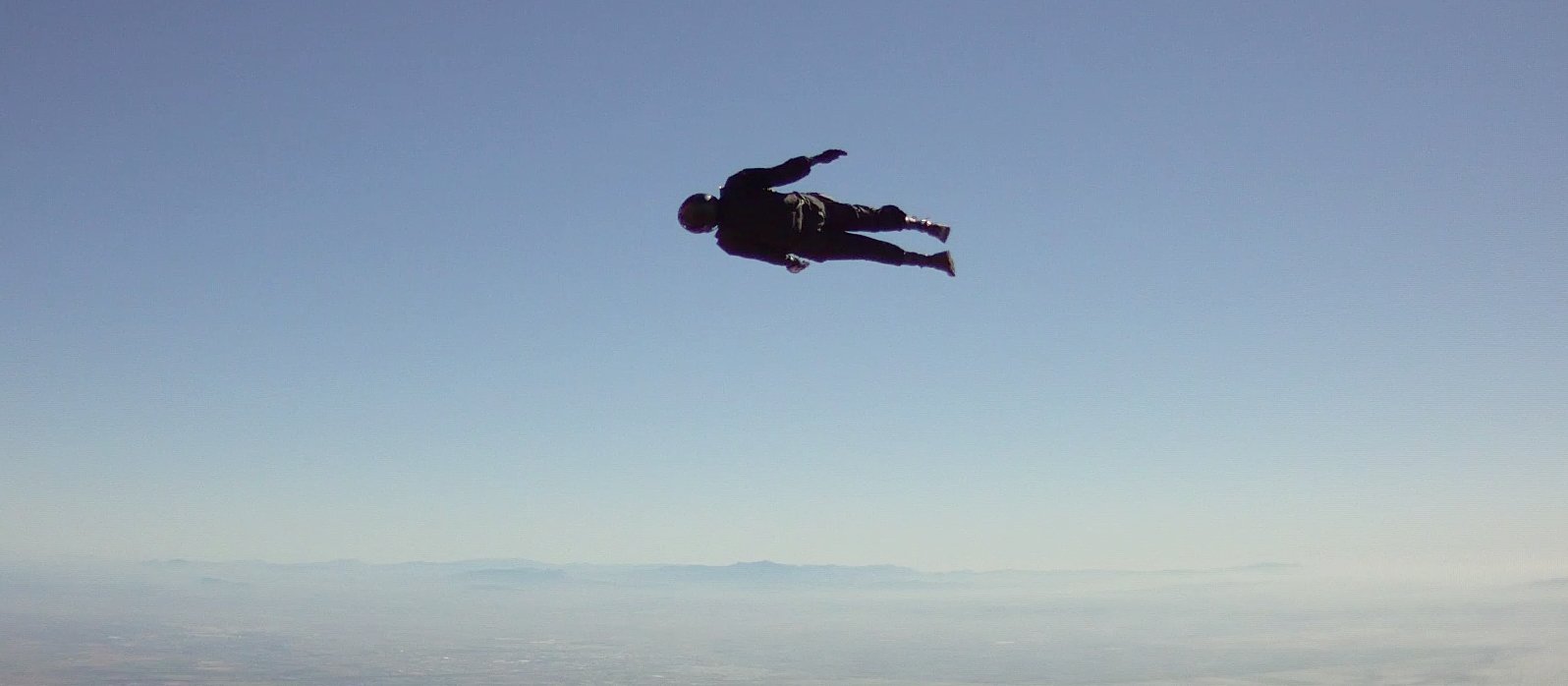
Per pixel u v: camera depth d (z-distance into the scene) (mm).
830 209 8000
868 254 7984
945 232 8133
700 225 7723
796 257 8078
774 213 7676
